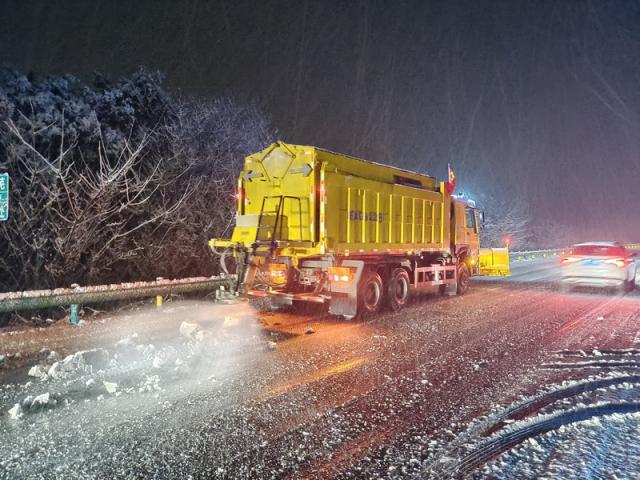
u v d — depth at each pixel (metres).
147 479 3.45
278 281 9.70
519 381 5.61
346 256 9.58
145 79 14.41
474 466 3.64
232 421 4.46
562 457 3.77
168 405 4.85
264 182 9.87
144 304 11.09
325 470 3.59
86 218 10.38
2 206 7.37
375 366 6.21
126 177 11.87
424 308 11.07
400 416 4.58
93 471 3.55
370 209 10.15
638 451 3.86
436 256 13.00
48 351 6.94
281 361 6.43
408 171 11.73
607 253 14.15
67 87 13.23
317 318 9.64
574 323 9.18
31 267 10.28
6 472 3.54
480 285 16.30
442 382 5.57
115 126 13.26
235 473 3.54
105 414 4.62
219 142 15.37
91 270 11.08
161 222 12.30
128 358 6.51
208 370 6.02
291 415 4.60
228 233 14.72
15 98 11.30
